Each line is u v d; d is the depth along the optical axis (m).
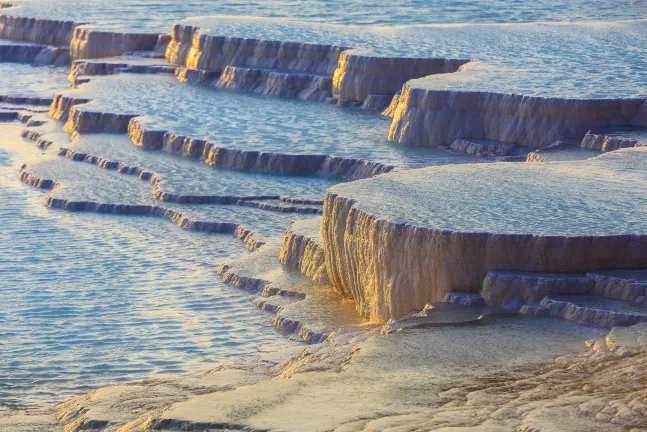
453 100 49.19
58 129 60.09
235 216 42.84
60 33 84.06
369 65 58.78
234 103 60.53
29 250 40.06
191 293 35.12
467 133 49.00
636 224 27.16
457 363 22.81
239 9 92.19
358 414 20.16
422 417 19.70
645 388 20.48
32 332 31.92
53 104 63.59
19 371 28.97
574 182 31.41
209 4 96.50
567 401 20.00
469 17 84.56
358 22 81.88
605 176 32.12
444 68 57.66
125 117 57.50
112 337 31.39
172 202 45.06
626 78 50.88
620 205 28.83
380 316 28.66
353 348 24.56
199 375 27.06
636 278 25.58
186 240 41.09
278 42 65.19
